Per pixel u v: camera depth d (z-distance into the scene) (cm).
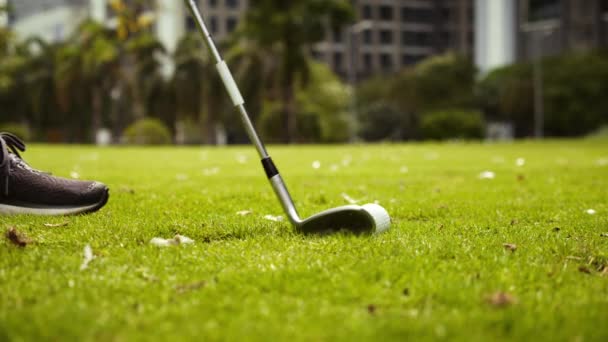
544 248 246
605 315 160
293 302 167
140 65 3612
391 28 8219
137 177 660
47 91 4084
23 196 310
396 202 420
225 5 7425
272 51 3525
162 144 3161
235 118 4231
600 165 883
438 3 8350
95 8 6481
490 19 7975
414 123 5925
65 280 188
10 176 306
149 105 3662
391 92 5975
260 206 393
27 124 4469
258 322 151
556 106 5262
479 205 406
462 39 8462
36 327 145
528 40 7812
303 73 3541
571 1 7162
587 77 5259
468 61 5962
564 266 213
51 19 7219
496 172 745
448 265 211
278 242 252
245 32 3519
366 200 434
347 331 144
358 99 6100
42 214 311
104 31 3681
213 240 268
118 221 303
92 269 202
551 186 552
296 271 199
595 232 295
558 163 944
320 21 3453
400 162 999
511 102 5403
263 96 3562
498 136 6319
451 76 5866
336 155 1307
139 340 139
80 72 3691
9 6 2519
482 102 5806
